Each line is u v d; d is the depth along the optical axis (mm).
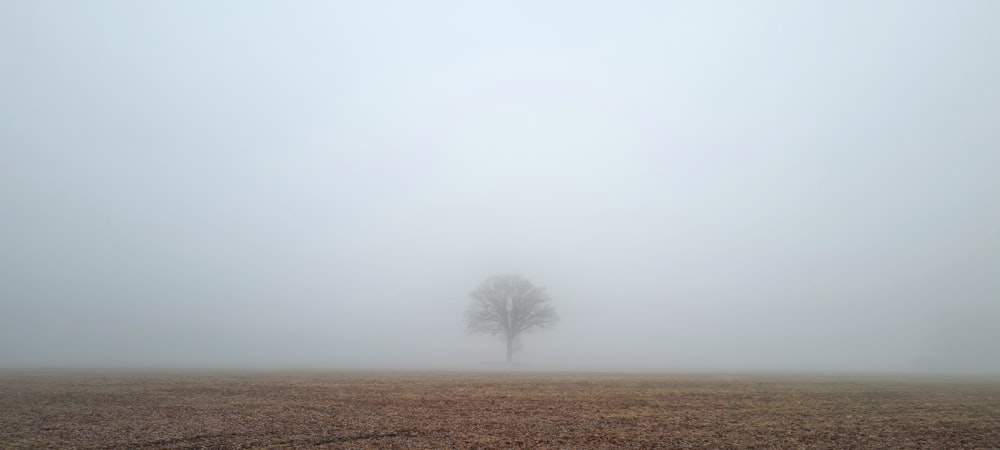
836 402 23000
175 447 12758
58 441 13312
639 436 14484
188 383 30172
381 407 19953
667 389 29062
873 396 26031
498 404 21156
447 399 22875
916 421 17547
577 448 12922
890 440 14250
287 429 15109
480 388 28750
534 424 16266
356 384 30734
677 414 18656
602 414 18500
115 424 15758
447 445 13164
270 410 18906
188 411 18516
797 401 23203
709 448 13086
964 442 14078
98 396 22922
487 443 13430
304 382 31891
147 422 16125
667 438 14242
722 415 18500
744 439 14211
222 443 13227
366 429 15203
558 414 18438
